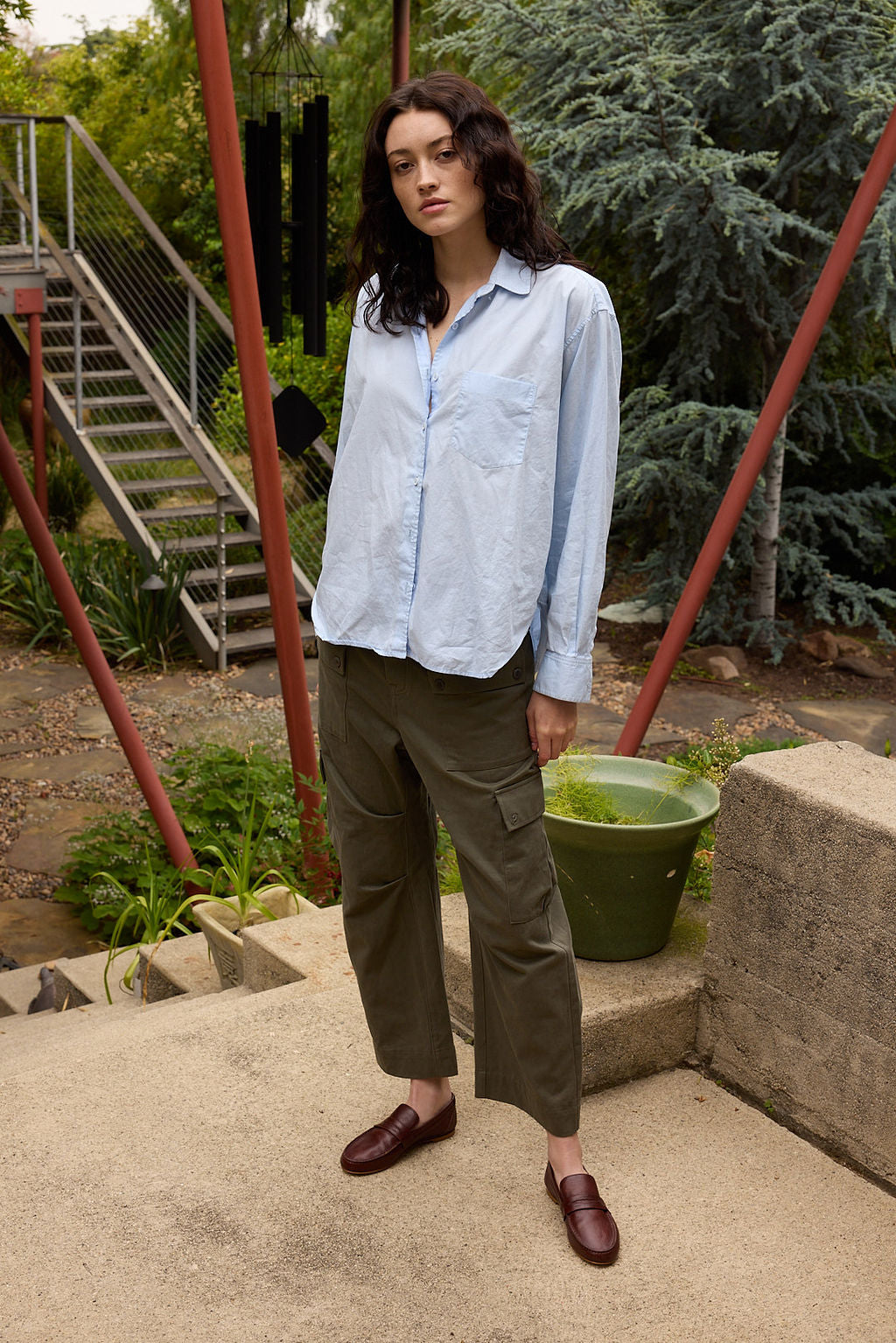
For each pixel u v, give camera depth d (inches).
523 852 65.7
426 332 64.2
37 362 325.7
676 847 85.4
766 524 304.2
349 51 488.4
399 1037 75.6
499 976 68.4
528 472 62.1
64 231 433.1
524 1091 71.2
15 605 312.8
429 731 65.0
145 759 162.9
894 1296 66.3
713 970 84.7
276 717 262.1
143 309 466.0
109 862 182.1
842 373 325.1
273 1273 67.6
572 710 65.4
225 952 122.8
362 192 64.5
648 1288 66.7
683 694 277.0
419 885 72.6
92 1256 68.6
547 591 65.7
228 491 335.6
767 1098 82.3
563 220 288.4
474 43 297.3
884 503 311.3
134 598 309.9
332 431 414.6
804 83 262.2
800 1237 70.7
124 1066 87.5
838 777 77.5
